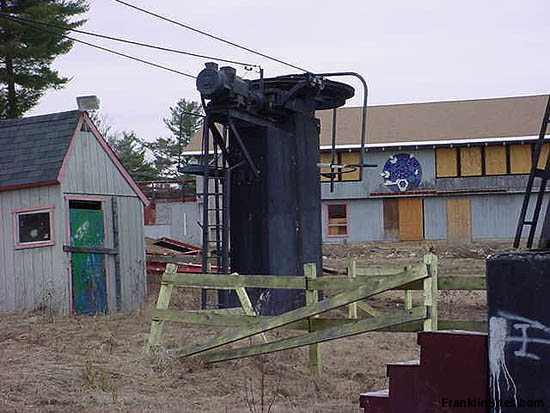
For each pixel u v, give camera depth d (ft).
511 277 22.43
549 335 21.86
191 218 157.69
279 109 65.16
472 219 157.07
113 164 65.92
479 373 23.66
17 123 67.00
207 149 62.08
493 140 153.17
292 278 38.58
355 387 37.17
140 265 67.56
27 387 32.86
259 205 63.52
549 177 27.27
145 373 37.01
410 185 157.79
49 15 127.65
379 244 157.28
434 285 33.86
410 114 167.63
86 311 61.62
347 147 155.94
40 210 61.05
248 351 37.35
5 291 62.13
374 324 34.24
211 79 59.31
